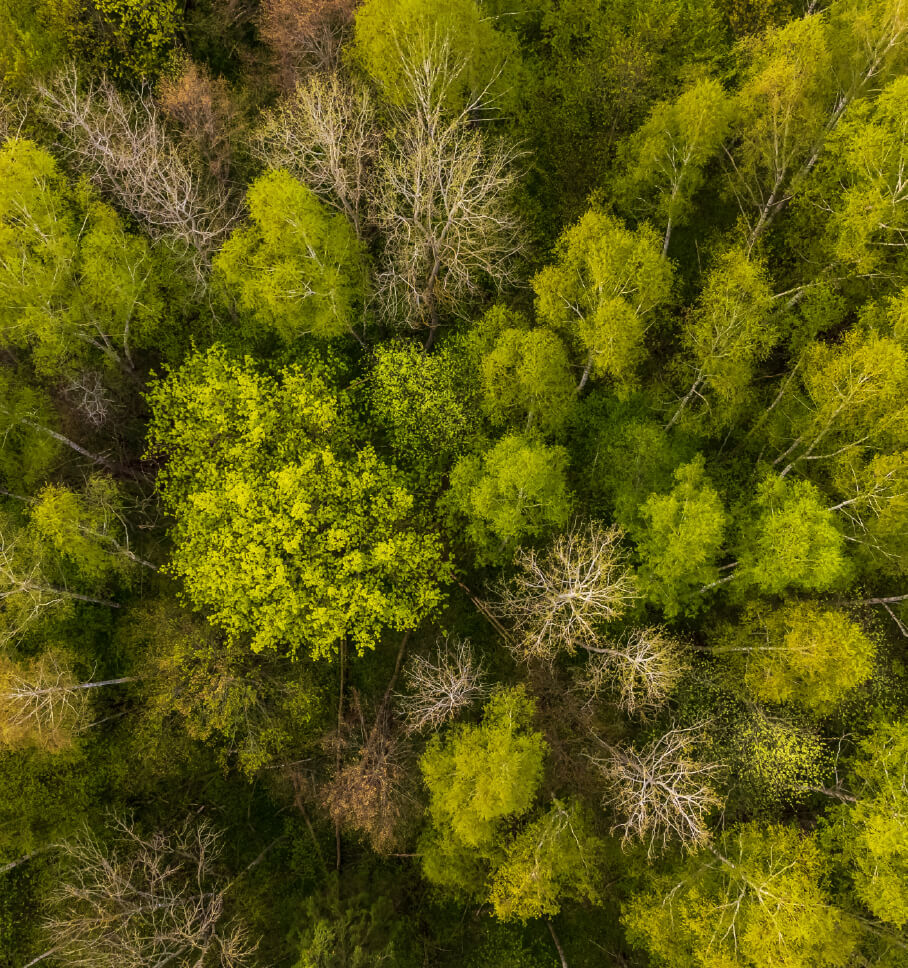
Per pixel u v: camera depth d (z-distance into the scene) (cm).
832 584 2088
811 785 2006
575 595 1734
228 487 1952
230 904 2067
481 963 2033
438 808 1903
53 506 1917
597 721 2083
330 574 1997
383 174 2147
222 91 2272
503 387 2042
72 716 1988
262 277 2027
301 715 2152
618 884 2083
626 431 2097
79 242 2159
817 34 2006
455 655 2138
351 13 2202
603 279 1864
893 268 2156
